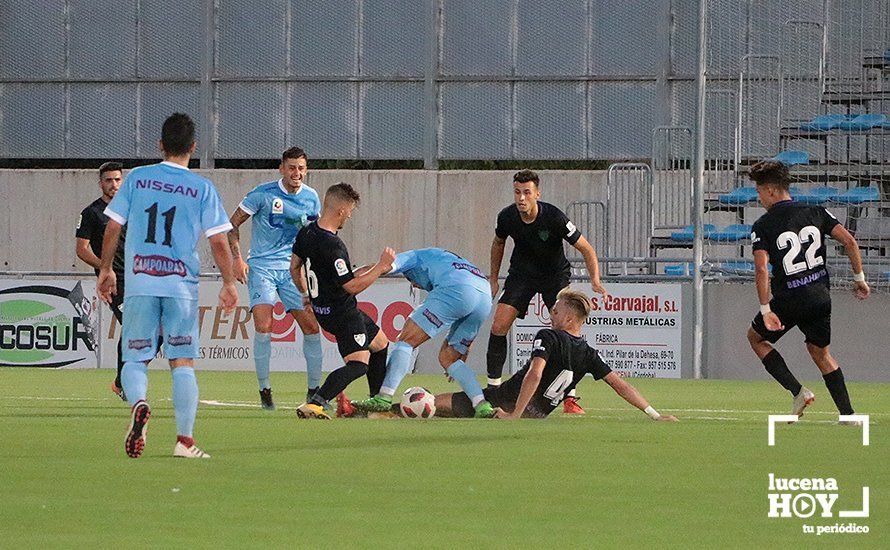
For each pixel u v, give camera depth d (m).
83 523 15.89
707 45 70.88
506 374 57.91
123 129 77.62
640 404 30.67
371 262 75.38
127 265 22.33
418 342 31.45
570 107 74.25
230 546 14.48
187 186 22.47
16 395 41.62
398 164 78.38
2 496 17.98
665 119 73.12
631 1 73.38
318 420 30.30
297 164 36.28
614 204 69.69
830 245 64.31
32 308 60.94
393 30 75.44
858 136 67.19
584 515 16.64
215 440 25.56
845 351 56.47
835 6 69.06
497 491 18.66
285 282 35.88
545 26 74.25
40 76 77.88
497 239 37.47
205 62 76.56
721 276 59.16
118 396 40.97
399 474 20.39
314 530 15.48
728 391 46.88
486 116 74.94
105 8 77.44
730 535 15.35
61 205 77.06
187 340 22.39
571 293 30.77
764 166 30.44
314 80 76.06
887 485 19.47
